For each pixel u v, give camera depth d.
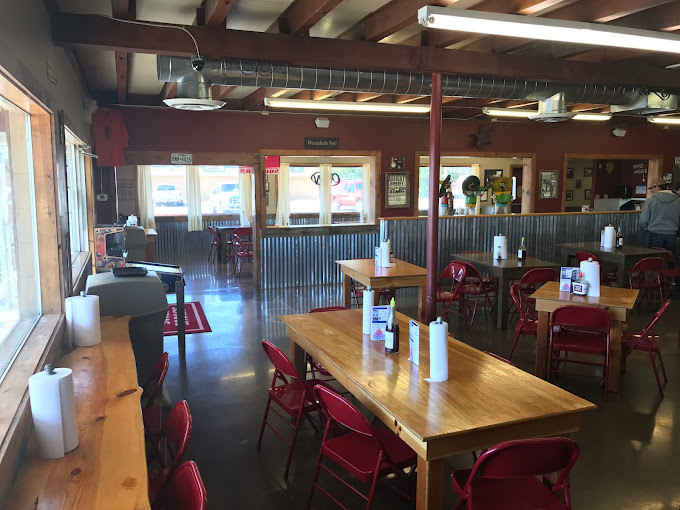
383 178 9.77
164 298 4.21
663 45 3.91
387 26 4.51
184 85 4.68
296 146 9.12
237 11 4.56
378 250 6.15
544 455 2.14
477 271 6.37
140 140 8.27
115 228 5.50
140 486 1.79
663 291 8.19
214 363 5.13
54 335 2.90
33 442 2.08
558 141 10.83
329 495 2.77
